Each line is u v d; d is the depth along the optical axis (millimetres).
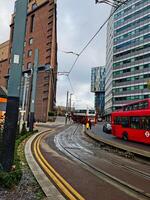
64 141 23656
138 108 24875
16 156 9812
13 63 8086
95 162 13328
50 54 56594
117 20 99250
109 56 111688
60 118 67375
